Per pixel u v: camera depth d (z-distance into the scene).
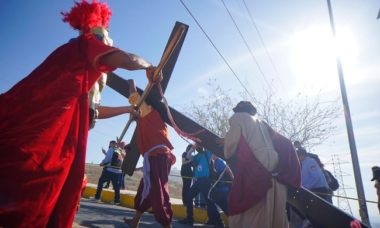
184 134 4.22
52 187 1.72
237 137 3.79
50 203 1.71
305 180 6.98
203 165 7.90
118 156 10.38
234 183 3.70
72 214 1.85
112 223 5.70
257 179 3.55
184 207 9.38
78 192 1.88
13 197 1.60
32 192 1.65
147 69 2.57
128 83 4.22
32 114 1.80
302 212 4.01
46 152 1.74
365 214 9.73
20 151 1.68
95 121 2.51
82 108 1.98
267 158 3.62
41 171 1.70
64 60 2.02
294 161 3.78
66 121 1.87
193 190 7.94
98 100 2.53
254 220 3.49
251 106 4.11
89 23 2.37
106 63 2.08
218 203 7.82
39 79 1.92
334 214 3.88
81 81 2.01
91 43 2.09
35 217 1.65
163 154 4.45
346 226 3.84
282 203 3.58
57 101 1.87
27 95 1.85
